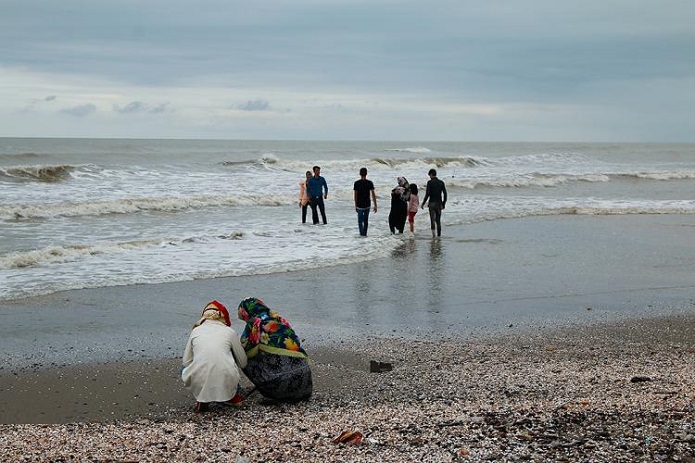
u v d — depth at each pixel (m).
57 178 30.67
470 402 7.36
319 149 72.38
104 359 9.16
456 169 51.00
